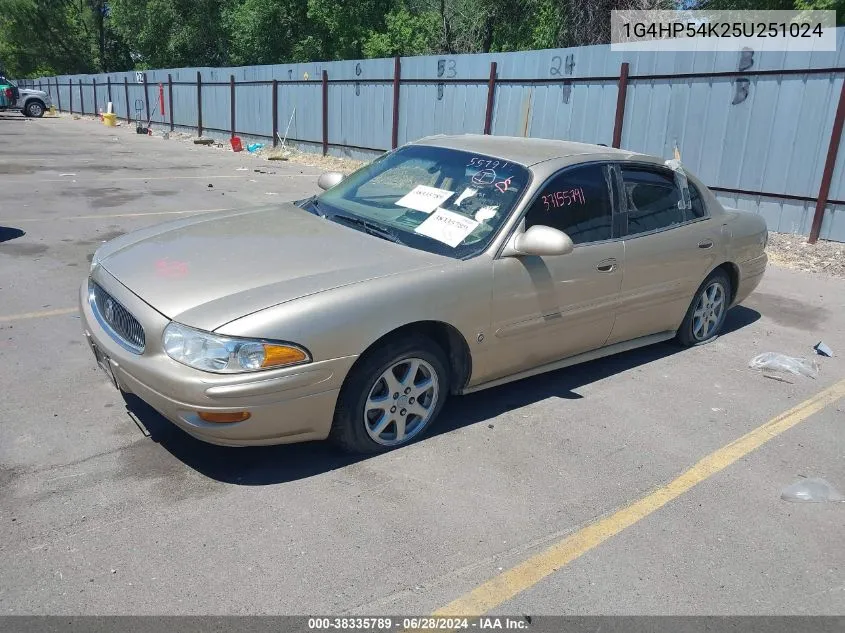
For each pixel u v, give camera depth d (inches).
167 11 1562.5
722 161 399.5
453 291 144.6
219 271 138.0
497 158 173.9
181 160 705.0
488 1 962.7
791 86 362.0
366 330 131.4
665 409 176.2
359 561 112.3
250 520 121.0
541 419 166.2
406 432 149.4
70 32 2237.9
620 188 183.2
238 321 122.0
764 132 377.7
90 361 185.0
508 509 128.9
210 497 127.1
